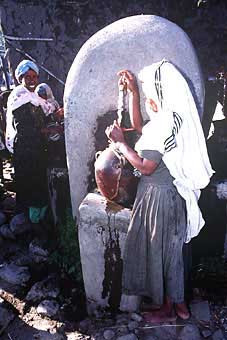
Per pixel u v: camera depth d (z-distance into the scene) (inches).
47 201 159.0
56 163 152.4
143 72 97.3
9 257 153.3
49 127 154.5
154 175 102.1
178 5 188.4
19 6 200.1
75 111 124.9
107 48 116.6
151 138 96.3
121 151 103.7
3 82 260.2
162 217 102.7
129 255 109.3
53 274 141.1
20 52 207.6
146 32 113.7
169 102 94.8
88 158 130.6
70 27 199.6
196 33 190.1
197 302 126.5
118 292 121.0
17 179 159.5
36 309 128.0
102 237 114.6
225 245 138.3
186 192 102.2
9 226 166.1
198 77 112.4
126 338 113.3
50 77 209.5
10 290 136.7
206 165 102.5
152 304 122.9
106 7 193.8
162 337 115.8
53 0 195.9
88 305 126.3
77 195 137.3
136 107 110.3
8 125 157.5
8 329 122.6
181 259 109.3
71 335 118.0
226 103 149.4
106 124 125.0
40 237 158.7
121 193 112.3
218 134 151.0
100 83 120.3
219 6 184.7
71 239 141.0
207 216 135.6
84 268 121.1
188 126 96.5
